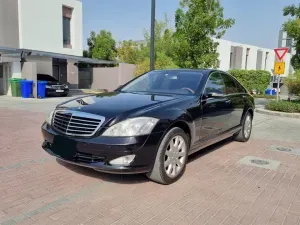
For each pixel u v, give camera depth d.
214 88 5.30
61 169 4.45
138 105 4.00
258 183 4.20
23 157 5.03
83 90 21.64
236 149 6.05
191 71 5.46
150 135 3.62
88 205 3.37
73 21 23.72
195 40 13.73
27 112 10.33
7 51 15.96
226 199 3.64
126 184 3.96
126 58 31.62
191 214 3.24
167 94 4.83
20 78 16.44
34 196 3.56
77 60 20.88
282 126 9.17
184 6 13.86
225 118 5.52
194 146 4.57
